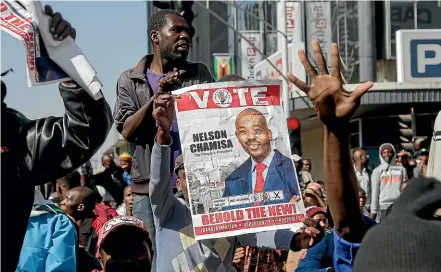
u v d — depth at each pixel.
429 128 25.11
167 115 4.55
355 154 13.99
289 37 26.89
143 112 5.17
